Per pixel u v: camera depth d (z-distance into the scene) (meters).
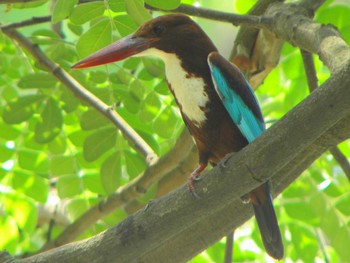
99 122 10.65
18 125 11.74
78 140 11.41
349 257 11.24
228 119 8.37
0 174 11.73
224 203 7.13
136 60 10.60
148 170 10.43
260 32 10.29
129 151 10.84
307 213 11.43
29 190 11.77
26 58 11.68
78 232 11.51
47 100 11.07
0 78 11.91
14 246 12.06
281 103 12.09
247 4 11.80
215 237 8.58
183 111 8.66
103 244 7.45
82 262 7.51
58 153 11.62
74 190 11.70
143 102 10.52
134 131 10.52
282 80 12.00
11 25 10.85
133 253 7.43
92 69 11.20
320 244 11.95
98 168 11.73
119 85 10.78
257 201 7.85
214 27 18.69
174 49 8.70
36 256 7.73
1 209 12.03
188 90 8.54
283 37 9.34
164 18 8.82
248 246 12.60
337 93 6.35
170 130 10.55
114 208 11.04
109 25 9.36
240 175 6.87
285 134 6.59
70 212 11.98
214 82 8.27
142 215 7.33
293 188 11.50
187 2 11.93
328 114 6.45
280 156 6.71
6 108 10.98
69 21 9.72
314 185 11.52
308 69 10.10
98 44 9.41
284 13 9.42
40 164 11.73
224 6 14.45
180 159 10.25
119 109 11.09
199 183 7.06
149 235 7.30
